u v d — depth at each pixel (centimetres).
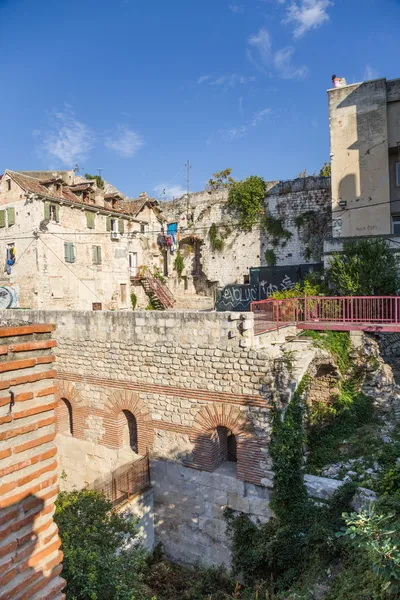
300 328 1507
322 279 2105
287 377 1127
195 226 3828
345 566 871
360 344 1482
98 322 1409
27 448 423
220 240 3688
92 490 1177
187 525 1221
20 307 2755
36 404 434
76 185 3250
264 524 1084
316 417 1405
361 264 1717
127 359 1344
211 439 1185
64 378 1510
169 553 1255
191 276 3950
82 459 1466
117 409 1376
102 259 3192
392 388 1622
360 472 1109
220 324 1152
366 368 1575
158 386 1277
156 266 3859
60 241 2839
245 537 1098
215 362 1162
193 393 1204
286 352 1267
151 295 3619
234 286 2950
